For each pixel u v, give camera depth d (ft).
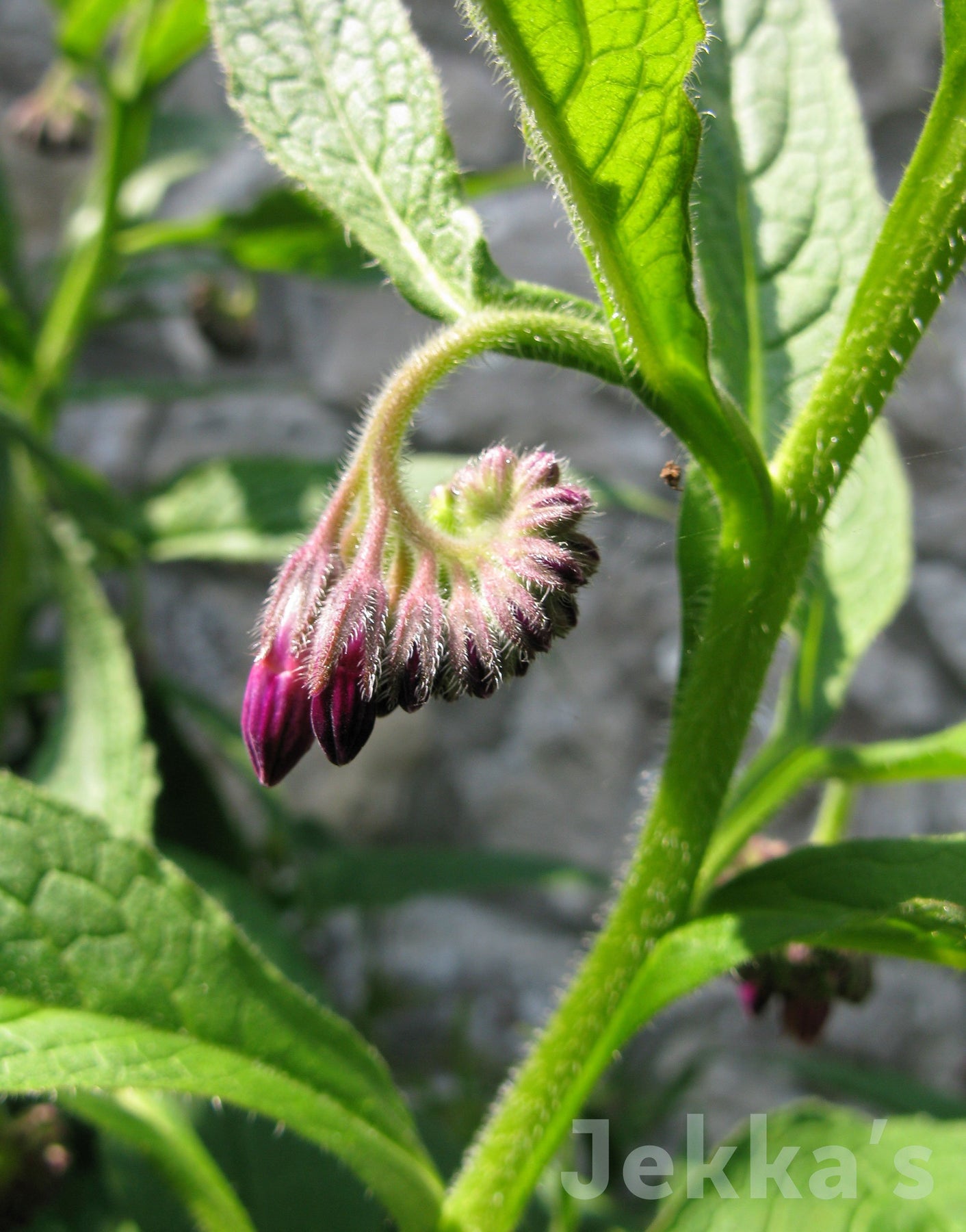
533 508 0.92
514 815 2.16
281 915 1.63
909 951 0.92
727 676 0.92
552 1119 0.93
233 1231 0.98
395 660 0.89
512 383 2.17
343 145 0.94
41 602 1.51
